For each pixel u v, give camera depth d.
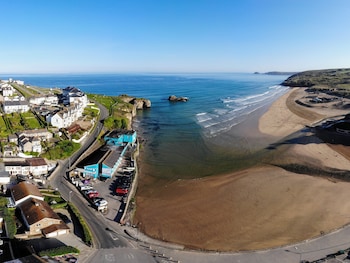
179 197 71.38
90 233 54.00
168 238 55.19
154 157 98.50
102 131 112.56
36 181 71.44
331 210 66.25
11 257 44.25
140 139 118.12
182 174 85.06
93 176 77.44
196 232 57.50
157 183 79.00
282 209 66.38
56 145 89.50
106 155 87.81
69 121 108.69
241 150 106.00
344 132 128.12
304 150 105.56
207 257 49.94
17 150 83.00
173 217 62.62
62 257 45.91
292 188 76.50
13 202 59.34
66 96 144.38
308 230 58.69
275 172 86.62
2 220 53.16
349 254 51.03
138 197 70.94
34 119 104.62
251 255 50.84
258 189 75.69
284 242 54.81
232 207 66.94
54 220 53.75
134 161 89.94
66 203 62.62
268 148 107.88
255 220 61.94
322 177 83.81
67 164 82.94
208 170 88.19
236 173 85.94
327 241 55.19
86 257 47.19
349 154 103.31
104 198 67.81
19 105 108.19
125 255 48.78
